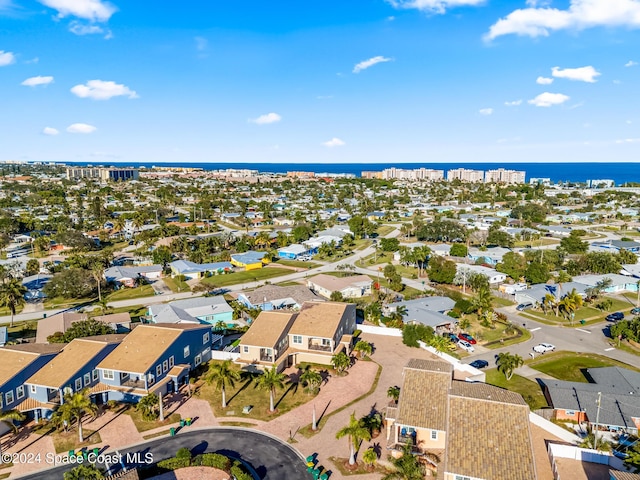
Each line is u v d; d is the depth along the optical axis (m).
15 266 130.38
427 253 136.00
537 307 102.19
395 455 47.72
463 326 88.69
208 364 72.12
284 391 63.31
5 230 190.50
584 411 55.56
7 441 51.84
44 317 100.75
